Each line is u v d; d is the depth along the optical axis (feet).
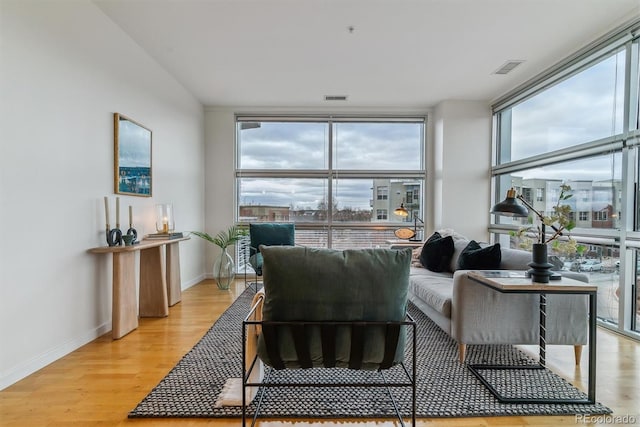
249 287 15.02
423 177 17.92
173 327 9.81
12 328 6.58
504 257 9.71
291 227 15.16
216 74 13.35
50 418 5.44
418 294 10.14
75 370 7.10
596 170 10.42
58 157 7.75
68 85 8.06
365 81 13.98
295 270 4.66
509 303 7.45
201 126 16.84
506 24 9.62
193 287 15.21
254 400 5.96
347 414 5.59
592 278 10.44
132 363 7.43
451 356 7.87
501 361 7.63
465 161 16.44
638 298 9.28
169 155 13.42
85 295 8.58
